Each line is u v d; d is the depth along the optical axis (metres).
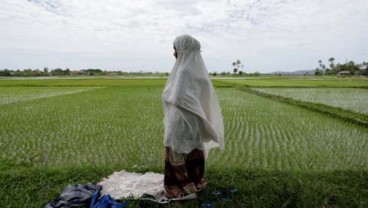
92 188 3.63
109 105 15.87
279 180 3.99
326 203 3.36
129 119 11.41
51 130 9.41
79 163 6.21
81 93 24.08
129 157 6.61
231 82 41.59
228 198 3.49
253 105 16.31
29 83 37.88
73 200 3.32
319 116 12.58
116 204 3.22
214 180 4.02
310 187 3.72
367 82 42.56
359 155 6.85
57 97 20.47
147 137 8.44
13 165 6.02
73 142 7.93
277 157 6.64
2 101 17.95
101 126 10.05
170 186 3.42
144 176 4.12
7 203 3.42
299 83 39.44
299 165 6.09
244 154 6.84
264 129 9.78
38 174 4.29
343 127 10.18
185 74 3.21
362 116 11.94
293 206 3.34
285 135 8.90
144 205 3.34
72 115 12.44
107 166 4.84
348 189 3.79
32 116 12.16
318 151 7.16
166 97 3.36
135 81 46.12
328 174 4.41
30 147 7.46
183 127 3.22
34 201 3.49
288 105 16.36
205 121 3.30
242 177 4.21
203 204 3.34
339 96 22.09
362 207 3.32
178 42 3.33
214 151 7.06
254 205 3.30
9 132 9.13
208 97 3.44
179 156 3.32
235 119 11.74
